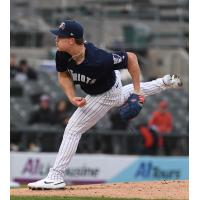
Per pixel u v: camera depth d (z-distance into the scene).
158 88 25.69
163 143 46.38
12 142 45.97
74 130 24.38
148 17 69.31
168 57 64.94
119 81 24.38
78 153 45.44
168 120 47.59
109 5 69.31
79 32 22.80
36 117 49.03
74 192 23.80
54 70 57.38
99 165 41.69
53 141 45.78
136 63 23.59
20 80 55.84
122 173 41.81
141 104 23.86
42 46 63.16
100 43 64.69
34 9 68.00
